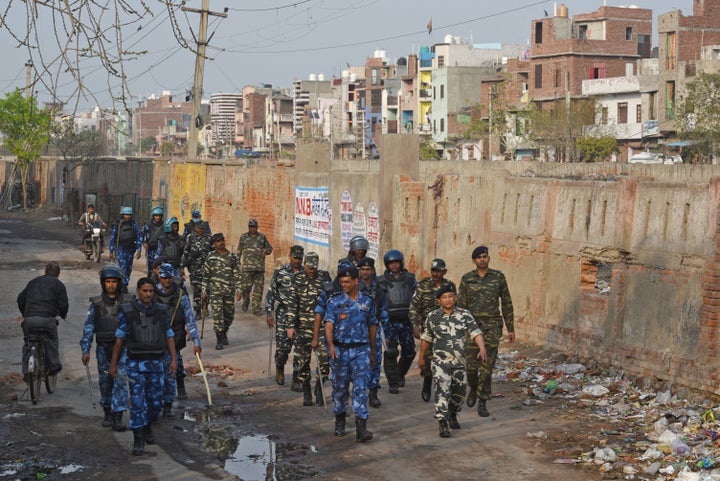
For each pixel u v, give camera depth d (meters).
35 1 7.10
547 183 15.90
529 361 14.84
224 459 10.05
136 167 44.97
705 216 12.07
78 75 7.14
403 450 10.28
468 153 104.38
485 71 115.69
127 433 11.16
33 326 12.66
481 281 11.68
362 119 141.00
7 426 11.39
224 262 16.91
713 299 11.69
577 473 9.35
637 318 13.29
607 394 12.66
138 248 24.11
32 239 42.75
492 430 11.04
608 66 92.38
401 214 20.72
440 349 10.77
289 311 12.40
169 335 10.79
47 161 66.00
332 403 12.61
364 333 10.71
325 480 9.31
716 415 10.88
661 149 73.69
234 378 14.34
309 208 26.17
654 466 9.30
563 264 15.32
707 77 64.50
